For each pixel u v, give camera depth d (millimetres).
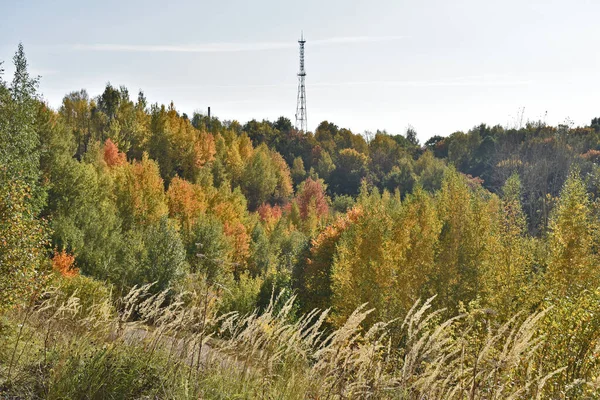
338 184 125188
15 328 6516
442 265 27219
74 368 5188
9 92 28781
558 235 21844
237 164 99188
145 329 6078
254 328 5734
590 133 101250
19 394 4695
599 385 4906
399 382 4508
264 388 5148
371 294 22797
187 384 4934
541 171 72875
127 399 4883
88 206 40781
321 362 5020
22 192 10898
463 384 4309
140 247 28750
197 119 129500
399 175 119000
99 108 94625
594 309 7984
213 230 40781
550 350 6664
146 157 59938
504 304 20094
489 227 30484
